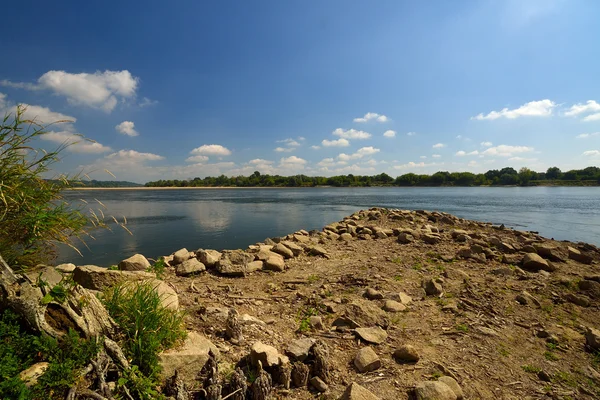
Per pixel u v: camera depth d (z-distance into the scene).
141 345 2.99
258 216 27.34
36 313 2.62
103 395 2.45
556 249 9.09
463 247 9.61
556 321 5.39
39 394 2.24
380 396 3.38
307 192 81.69
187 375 3.15
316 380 3.41
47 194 3.45
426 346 4.43
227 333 4.00
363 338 4.42
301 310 5.35
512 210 30.77
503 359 4.27
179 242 16.30
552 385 3.85
